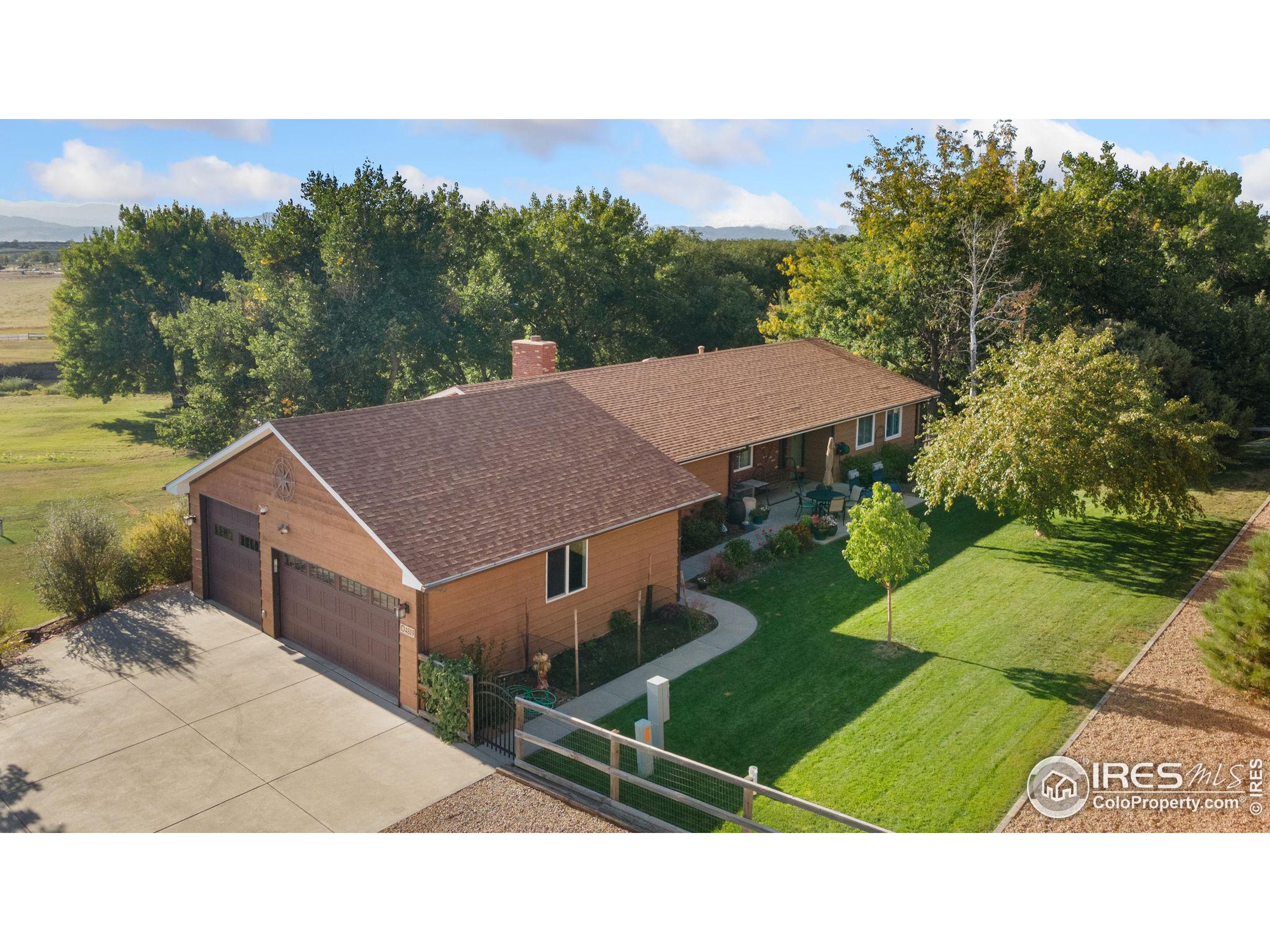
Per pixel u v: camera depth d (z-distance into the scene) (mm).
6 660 18297
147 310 64688
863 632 19328
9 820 12812
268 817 12844
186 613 20797
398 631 16297
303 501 17797
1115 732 14500
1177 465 22953
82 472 45188
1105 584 21453
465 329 49062
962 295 37875
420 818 12797
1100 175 46000
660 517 20328
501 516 17516
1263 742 13586
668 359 31750
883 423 34219
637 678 17516
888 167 39219
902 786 13516
